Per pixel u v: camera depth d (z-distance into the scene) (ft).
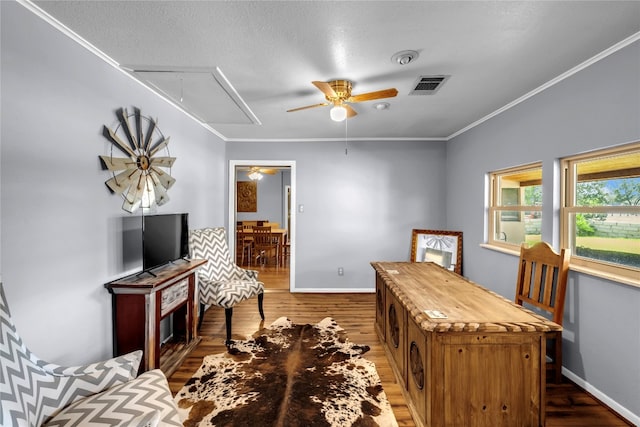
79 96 5.81
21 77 4.67
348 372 7.61
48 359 5.13
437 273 8.61
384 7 4.95
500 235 11.02
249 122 11.64
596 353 6.55
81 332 5.82
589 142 6.72
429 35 5.75
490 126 10.87
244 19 5.25
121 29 5.51
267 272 19.13
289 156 14.74
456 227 13.67
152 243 7.30
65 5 4.80
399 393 6.77
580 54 6.41
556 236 7.86
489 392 4.95
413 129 12.96
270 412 6.09
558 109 7.63
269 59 6.71
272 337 9.68
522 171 9.80
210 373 7.55
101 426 3.48
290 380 7.24
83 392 4.00
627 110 5.85
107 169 6.57
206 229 11.37
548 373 7.22
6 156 4.46
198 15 5.14
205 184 12.31
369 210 14.80
